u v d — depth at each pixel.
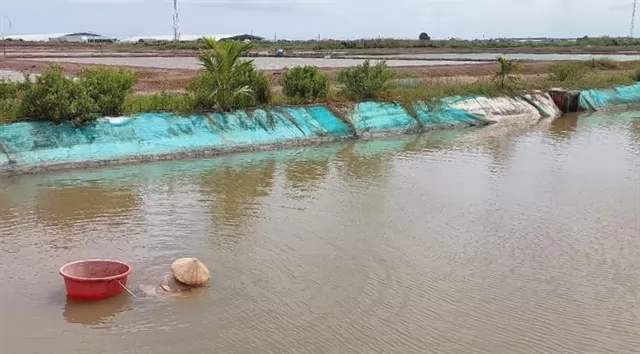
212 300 7.85
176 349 6.69
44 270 8.61
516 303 8.08
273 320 7.40
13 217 10.84
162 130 16.09
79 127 14.73
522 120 25.64
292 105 19.55
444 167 16.03
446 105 23.69
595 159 17.36
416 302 8.02
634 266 9.45
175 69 34.50
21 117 14.31
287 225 10.90
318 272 8.87
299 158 16.83
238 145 17.22
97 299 7.70
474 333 7.26
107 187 12.96
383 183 14.16
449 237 10.55
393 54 64.31
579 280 8.88
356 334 7.15
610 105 30.16
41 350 6.59
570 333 7.33
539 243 10.37
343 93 21.94
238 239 10.09
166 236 10.10
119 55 52.94
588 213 12.10
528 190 13.77
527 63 46.75
